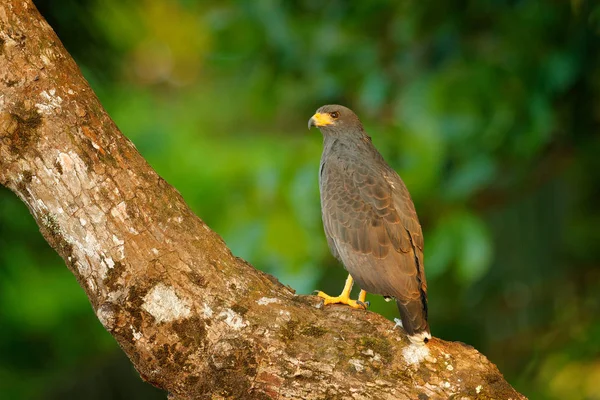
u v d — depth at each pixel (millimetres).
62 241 6184
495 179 13133
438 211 12242
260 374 6102
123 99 17672
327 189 8383
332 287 12766
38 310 13656
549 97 11555
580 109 12297
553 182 12820
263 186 12000
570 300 13195
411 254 7750
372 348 6219
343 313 6414
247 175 14484
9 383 13000
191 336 6117
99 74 10453
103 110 6375
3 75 6086
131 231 6156
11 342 13422
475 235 11375
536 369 13312
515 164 13047
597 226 12766
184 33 20578
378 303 12500
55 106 6141
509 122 11875
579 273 13039
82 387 12000
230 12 12445
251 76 12812
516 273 12977
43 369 13281
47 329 13680
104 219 6121
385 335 6289
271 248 11688
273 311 6277
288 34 12273
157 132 17266
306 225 11703
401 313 7535
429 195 12109
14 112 6062
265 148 15453
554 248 12812
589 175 12641
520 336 13359
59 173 6094
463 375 6230
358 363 6156
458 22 11898
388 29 12422
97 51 10195
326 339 6227
